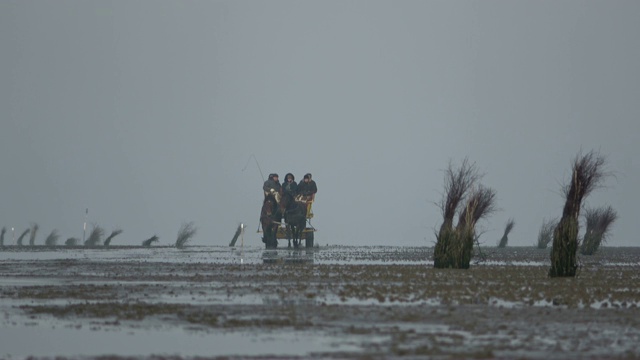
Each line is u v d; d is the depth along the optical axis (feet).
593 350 204.23
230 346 211.00
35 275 432.66
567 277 413.80
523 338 221.05
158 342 217.15
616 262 573.74
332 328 237.25
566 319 254.68
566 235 418.51
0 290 341.62
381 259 595.88
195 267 494.18
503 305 291.79
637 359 193.57
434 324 244.42
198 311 272.10
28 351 206.49
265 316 260.62
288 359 194.39
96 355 201.16
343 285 364.99
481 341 216.54
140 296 320.50
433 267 486.38
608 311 274.57
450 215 482.28
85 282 388.57
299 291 338.13
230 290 342.85
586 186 424.46
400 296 317.63
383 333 228.84
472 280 392.88
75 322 250.57
